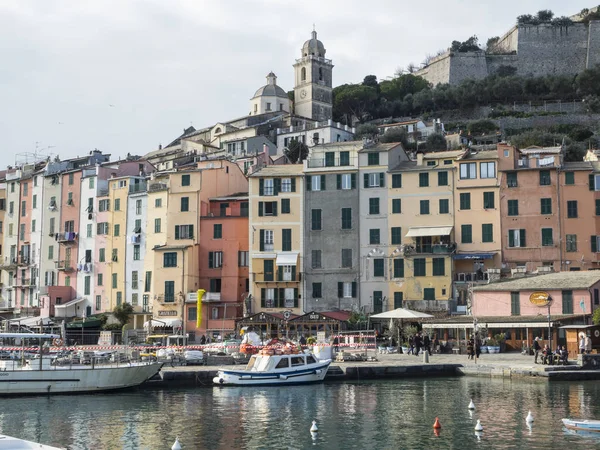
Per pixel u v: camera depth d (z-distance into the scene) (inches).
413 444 1555.1
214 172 4185.5
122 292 4286.4
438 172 3774.6
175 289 3991.1
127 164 4658.0
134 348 2618.1
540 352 2768.2
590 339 2645.2
